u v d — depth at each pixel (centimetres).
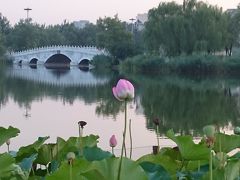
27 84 5238
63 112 2878
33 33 10794
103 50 8200
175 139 396
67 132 2138
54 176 318
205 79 5694
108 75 6781
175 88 4688
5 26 11600
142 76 6031
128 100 307
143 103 3422
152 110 3023
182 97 3941
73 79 6103
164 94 4159
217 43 5728
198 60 5694
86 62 9394
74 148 449
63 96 3981
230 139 426
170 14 5925
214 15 5834
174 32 5775
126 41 7662
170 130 401
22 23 11319
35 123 2388
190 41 5734
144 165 364
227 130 2098
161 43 5866
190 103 3522
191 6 5866
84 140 480
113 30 7806
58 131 2158
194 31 5716
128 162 302
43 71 8050
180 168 417
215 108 3194
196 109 3161
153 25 5912
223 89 4612
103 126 2302
